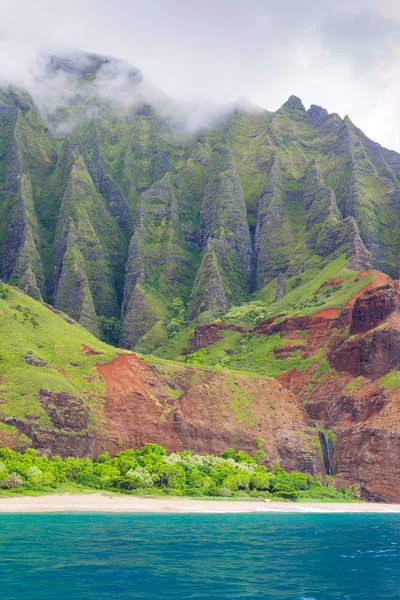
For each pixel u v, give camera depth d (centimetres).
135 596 4538
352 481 15725
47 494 10812
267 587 5000
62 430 13438
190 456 14525
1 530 7188
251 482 13725
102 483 11994
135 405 15512
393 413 16012
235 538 7425
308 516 10831
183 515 9819
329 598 4756
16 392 13550
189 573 5338
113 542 6656
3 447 12288
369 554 6719
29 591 4544
